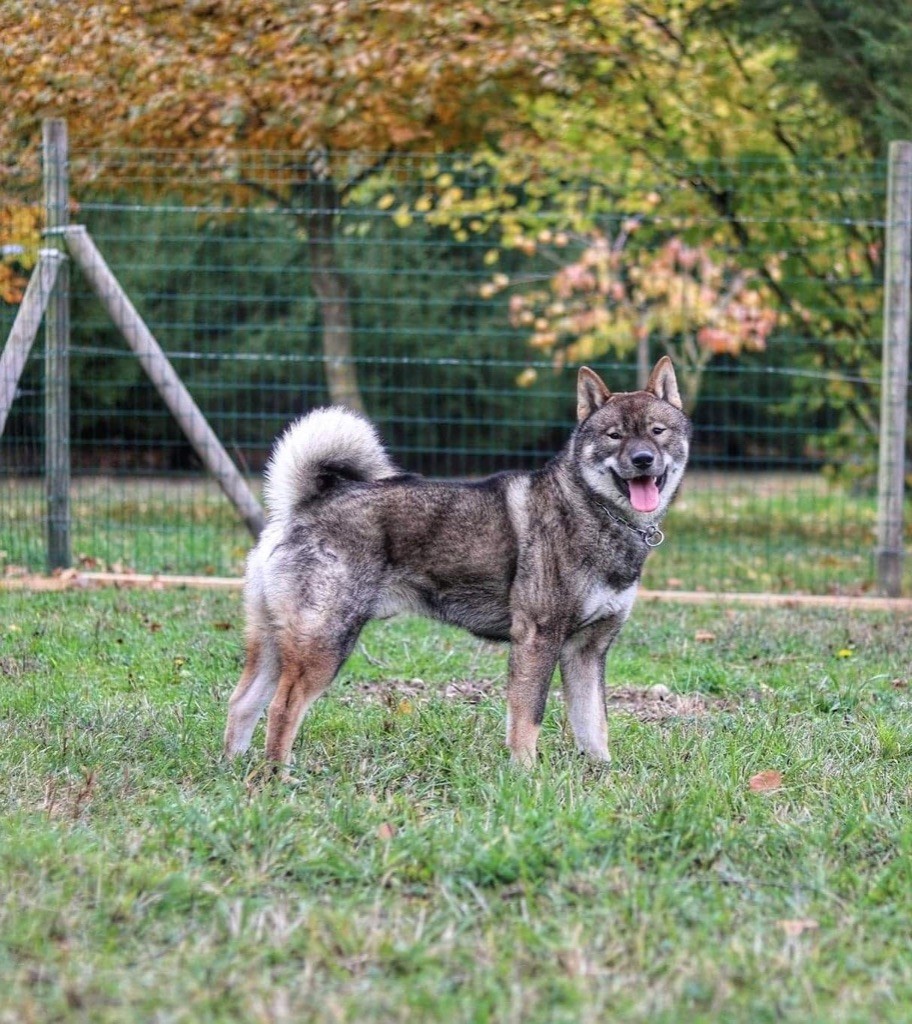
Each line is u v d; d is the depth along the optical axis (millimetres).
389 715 5109
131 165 9141
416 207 10852
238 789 4062
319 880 3420
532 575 4605
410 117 9594
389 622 6910
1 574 7945
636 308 11156
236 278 15180
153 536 9188
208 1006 2734
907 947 3119
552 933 3117
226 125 9445
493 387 16344
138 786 4207
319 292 10961
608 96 10055
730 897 3355
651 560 9141
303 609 4516
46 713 4992
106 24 9062
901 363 7820
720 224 10523
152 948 3035
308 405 15555
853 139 10297
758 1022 2725
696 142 10562
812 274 10500
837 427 12898
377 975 2896
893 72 9156
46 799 4012
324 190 10617
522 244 10234
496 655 6324
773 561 9195
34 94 9305
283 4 9219
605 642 4824
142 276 14094
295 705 4508
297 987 2842
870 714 5332
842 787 4242
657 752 4656
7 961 2914
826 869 3535
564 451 4824
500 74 9438
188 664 5922
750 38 9695
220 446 8156
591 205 10547
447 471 14008
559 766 4488
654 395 4934
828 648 6559
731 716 5234
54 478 8008
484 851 3465
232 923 3117
